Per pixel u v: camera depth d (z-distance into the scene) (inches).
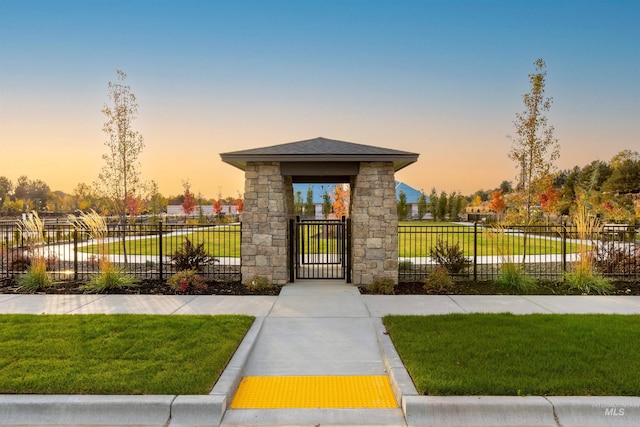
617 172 1722.4
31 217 368.8
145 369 174.9
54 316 258.2
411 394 156.0
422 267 467.2
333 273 431.2
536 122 517.0
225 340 211.6
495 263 502.3
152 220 1107.3
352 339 229.3
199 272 414.6
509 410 148.3
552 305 297.4
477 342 207.6
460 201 1718.8
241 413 153.9
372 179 369.7
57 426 145.6
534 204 550.0
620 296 328.8
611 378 165.5
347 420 149.8
